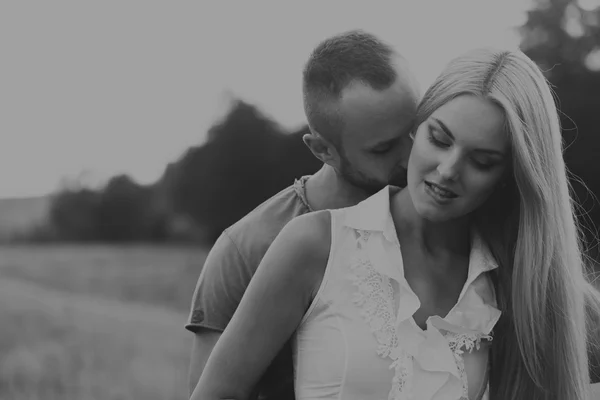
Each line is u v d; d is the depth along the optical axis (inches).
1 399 352.2
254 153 1058.7
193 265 927.7
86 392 357.7
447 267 78.7
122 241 1301.7
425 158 72.7
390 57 82.3
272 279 73.4
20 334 507.5
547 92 73.5
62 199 1338.6
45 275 892.0
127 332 518.9
